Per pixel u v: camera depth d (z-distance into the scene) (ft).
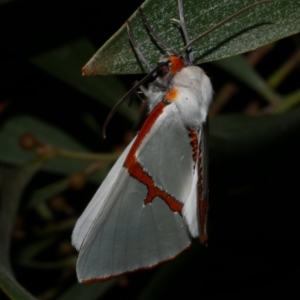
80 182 0.67
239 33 0.54
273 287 0.70
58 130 0.69
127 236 0.56
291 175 0.65
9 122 0.69
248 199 0.67
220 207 0.65
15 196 0.64
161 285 0.65
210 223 0.66
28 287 0.72
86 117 0.70
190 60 0.55
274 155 0.63
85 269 0.56
